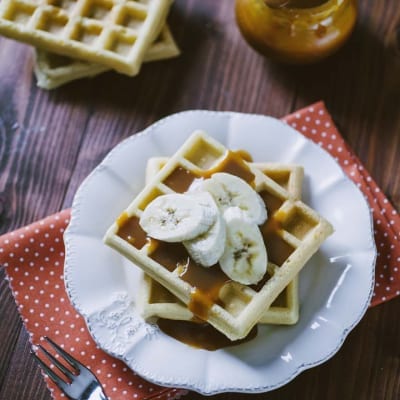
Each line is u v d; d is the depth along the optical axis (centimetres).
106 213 68
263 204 65
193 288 62
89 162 73
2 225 71
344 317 65
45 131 73
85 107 74
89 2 72
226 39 76
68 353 67
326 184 69
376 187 71
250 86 75
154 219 63
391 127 73
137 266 65
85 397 65
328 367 67
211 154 67
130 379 66
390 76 74
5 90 74
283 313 64
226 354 64
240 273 62
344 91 74
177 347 65
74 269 66
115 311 65
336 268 67
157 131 70
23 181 72
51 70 73
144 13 72
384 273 69
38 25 71
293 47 71
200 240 62
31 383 67
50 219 69
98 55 71
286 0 67
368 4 76
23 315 68
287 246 64
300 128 72
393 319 69
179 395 66
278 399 67
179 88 75
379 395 67
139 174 69
